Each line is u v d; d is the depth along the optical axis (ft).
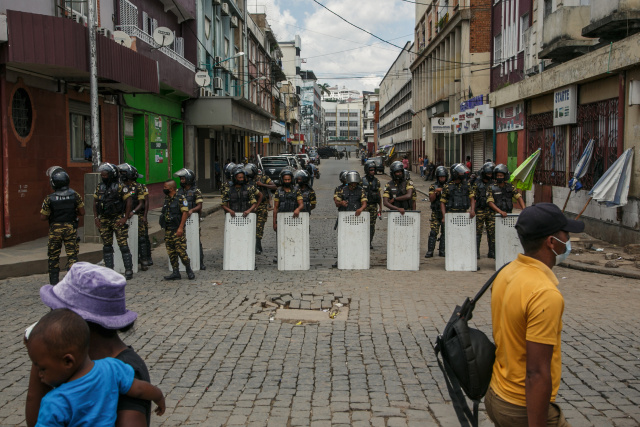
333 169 215.72
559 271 34.60
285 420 14.71
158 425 14.37
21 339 21.13
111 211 31.60
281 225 34.17
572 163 52.54
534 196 63.05
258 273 33.58
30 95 41.60
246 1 140.26
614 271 32.81
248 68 143.95
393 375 17.75
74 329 7.01
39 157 42.96
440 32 130.52
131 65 48.80
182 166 84.43
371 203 40.60
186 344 20.61
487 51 109.70
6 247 38.75
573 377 17.46
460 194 35.29
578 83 49.26
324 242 46.91
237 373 17.90
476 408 9.60
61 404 6.98
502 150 76.43
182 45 83.46
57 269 29.25
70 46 38.40
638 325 22.68
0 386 16.74
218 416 14.92
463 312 9.86
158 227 50.21
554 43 52.24
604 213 45.09
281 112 233.96
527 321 8.41
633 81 38.70
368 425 14.42
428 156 157.28
